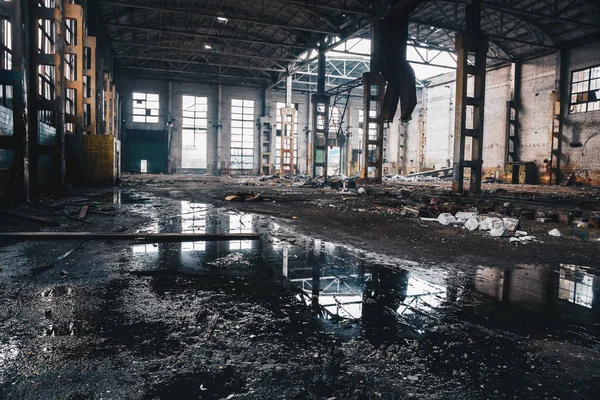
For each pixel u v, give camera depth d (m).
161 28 22.16
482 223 6.23
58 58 11.05
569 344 2.10
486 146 31.12
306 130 41.00
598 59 23.53
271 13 24.36
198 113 37.81
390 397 1.55
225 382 1.63
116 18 22.75
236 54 28.52
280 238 5.20
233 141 38.88
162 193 13.05
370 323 2.32
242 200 10.81
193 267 3.58
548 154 26.28
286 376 1.69
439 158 36.66
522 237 5.51
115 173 16.92
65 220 6.35
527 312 2.58
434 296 2.88
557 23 23.73
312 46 25.53
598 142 23.64
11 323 2.21
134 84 35.81
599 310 2.63
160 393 1.54
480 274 3.55
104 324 2.22
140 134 36.34
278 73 35.94
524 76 28.09
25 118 7.95
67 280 3.08
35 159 11.21
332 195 13.66
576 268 3.85
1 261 3.66
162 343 1.98
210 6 23.48
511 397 1.58
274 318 2.36
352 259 4.04
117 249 4.30
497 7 18.39
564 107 25.52
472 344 2.07
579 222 6.95
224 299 2.70
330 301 2.71
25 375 1.65
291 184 21.48
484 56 13.30
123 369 1.71
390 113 17.41
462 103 13.07
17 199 7.96
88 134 15.85
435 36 28.02
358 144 42.28
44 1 12.52
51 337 2.03
